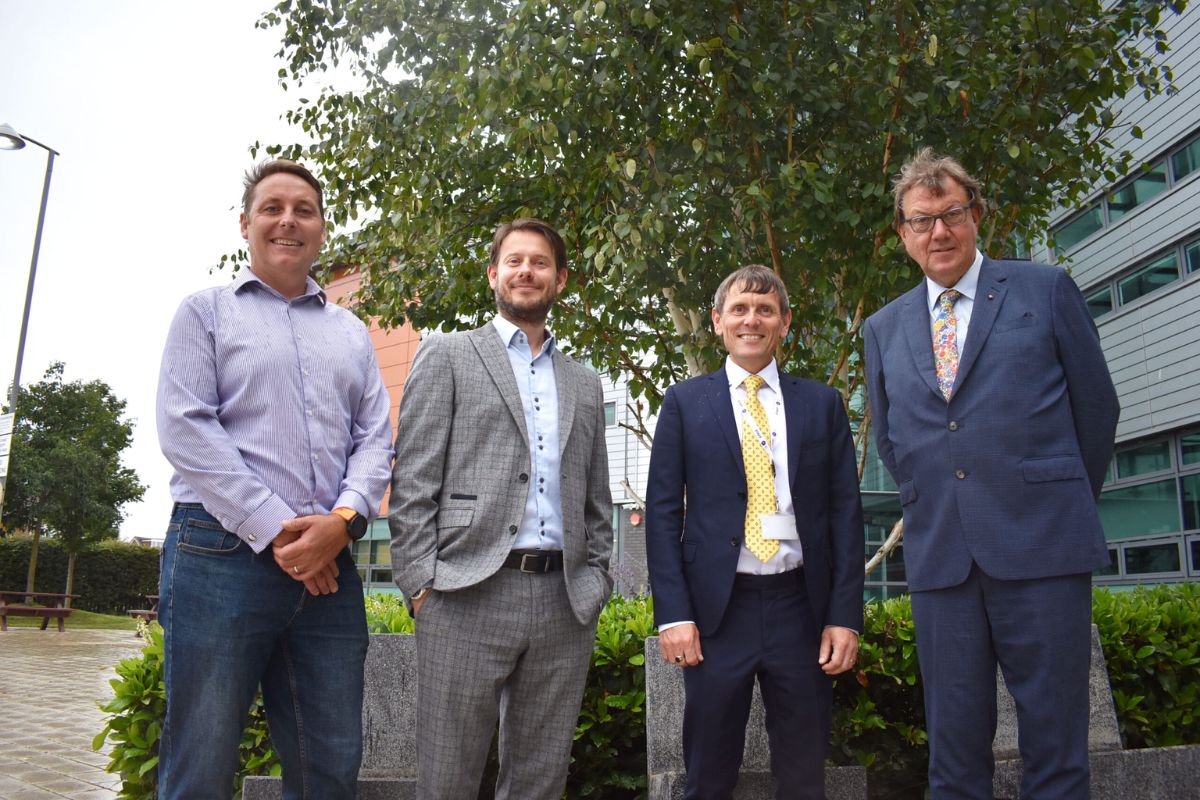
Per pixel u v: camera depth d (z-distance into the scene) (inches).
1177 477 418.9
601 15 152.4
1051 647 88.7
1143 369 438.3
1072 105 178.4
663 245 177.6
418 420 98.7
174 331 90.4
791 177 160.1
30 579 975.6
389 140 200.8
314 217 100.8
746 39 165.9
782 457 107.0
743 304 110.3
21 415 1091.9
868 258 178.2
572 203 193.6
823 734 99.8
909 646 131.0
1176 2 191.2
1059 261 273.3
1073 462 92.1
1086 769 87.7
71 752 237.5
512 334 106.2
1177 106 413.1
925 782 132.6
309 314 101.0
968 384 96.5
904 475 101.3
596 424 109.5
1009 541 90.8
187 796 82.0
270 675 93.4
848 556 104.6
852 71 169.9
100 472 1082.7
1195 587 197.5
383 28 188.9
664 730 117.6
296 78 208.7
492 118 175.2
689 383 114.2
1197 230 400.5
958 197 100.1
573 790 127.6
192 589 84.4
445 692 91.9
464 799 91.6
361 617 96.3
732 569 101.4
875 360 109.6
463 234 213.2
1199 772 131.3
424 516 95.8
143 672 127.3
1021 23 165.5
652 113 176.9
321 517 86.8
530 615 94.2
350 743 91.7
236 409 90.0
